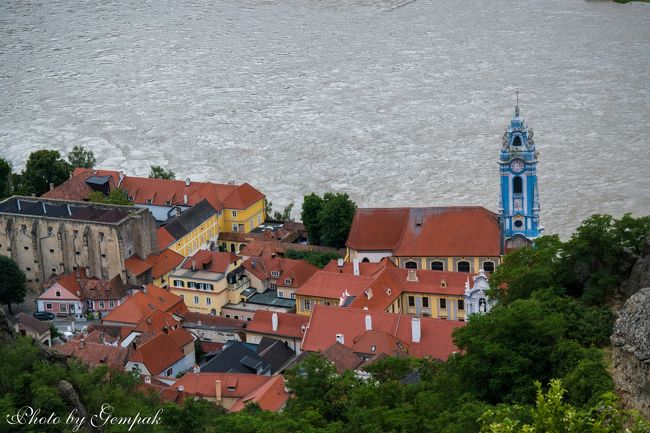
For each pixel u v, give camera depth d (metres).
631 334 186.88
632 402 185.50
